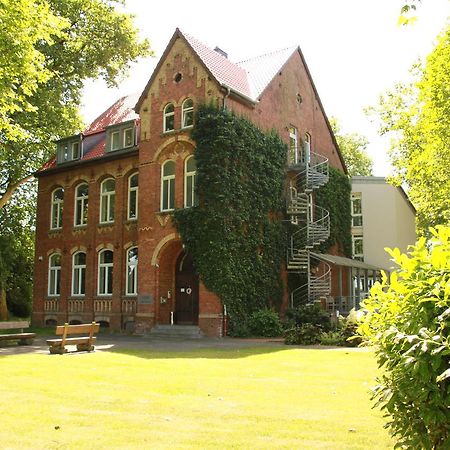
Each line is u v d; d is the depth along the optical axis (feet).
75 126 102.42
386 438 21.45
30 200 136.98
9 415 25.50
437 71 89.86
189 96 86.53
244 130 85.61
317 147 114.01
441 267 14.55
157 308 85.76
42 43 94.48
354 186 129.39
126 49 105.50
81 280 105.29
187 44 88.28
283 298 91.86
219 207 79.51
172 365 44.68
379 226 126.93
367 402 28.76
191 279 88.17
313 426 23.52
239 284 80.59
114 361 47.24
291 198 96.89
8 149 95.45
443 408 13.50
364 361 46.91
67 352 54.70
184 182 85.71
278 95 99.71
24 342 65.36
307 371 41.01
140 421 24.44
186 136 85.81
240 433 22.31
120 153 99.60
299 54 110.42
